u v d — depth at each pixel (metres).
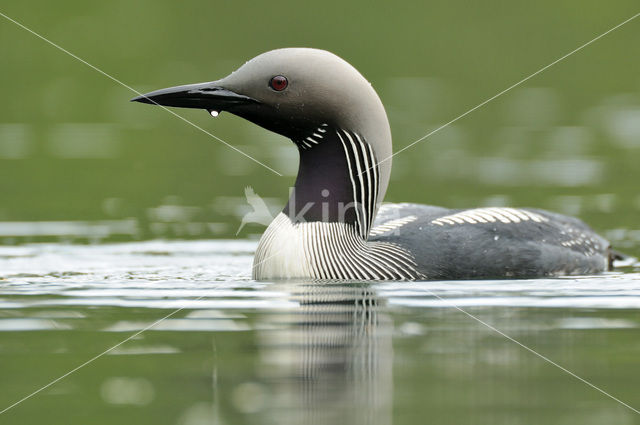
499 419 6.49
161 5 27.34
